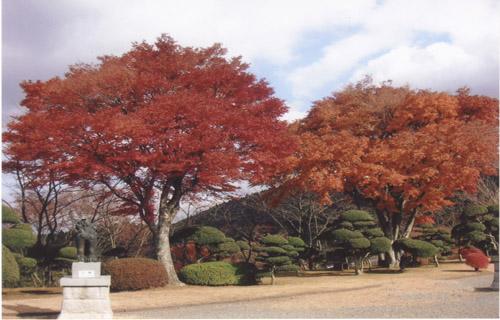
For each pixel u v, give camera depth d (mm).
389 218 27828
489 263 26203
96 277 11555
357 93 28891
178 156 18281
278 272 26625
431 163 24938
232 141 19281
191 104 18016
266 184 27578
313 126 28359
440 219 35812
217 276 19859
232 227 35906
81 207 31406
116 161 18438
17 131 18188
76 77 19156
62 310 11523
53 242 26328
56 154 17953
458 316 11000
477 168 25578
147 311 13320
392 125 26359
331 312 12117
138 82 18750
